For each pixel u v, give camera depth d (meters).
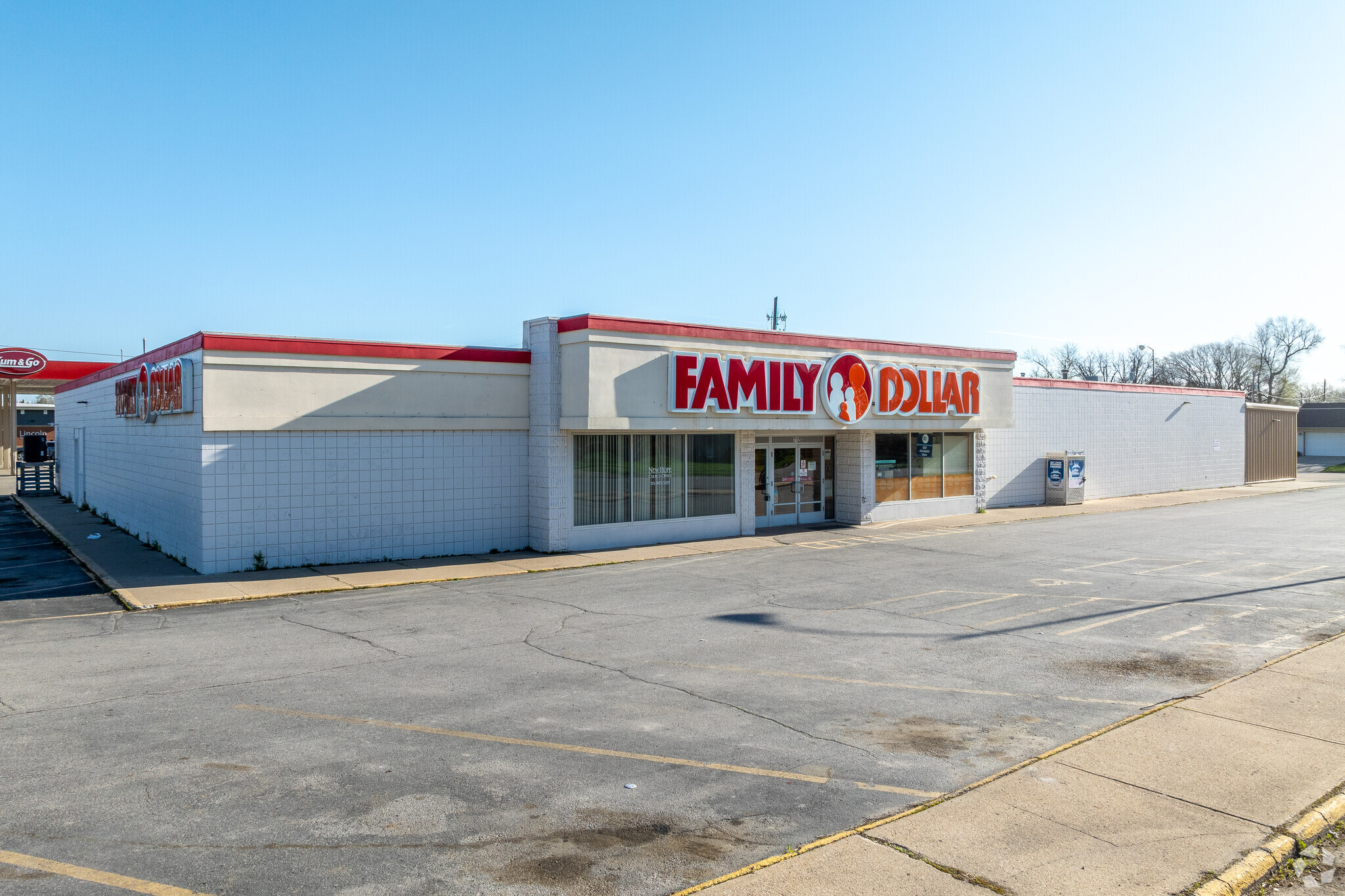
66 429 32.88
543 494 18.81
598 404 17.86
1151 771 6.60
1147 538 21.08
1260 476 40.47
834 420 21.72
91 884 5.00
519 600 13.74
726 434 21.56
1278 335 88.44
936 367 24.05
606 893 4.92
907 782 6.51
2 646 10.74
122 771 6.69
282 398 16.30
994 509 28.11
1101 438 32.28
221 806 6.06
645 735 7.54
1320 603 13.13
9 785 6.41
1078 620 12.07
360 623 12.09
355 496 17.17
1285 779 6.46
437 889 4.96
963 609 12.88
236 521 15.95
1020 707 8.30
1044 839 5.53
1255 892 5.09
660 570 16.62
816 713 8.14
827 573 16.25
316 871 5.16
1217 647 10.55
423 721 7.90
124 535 21.89
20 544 20.83
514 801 6.17
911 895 4.85
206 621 12.23
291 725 7.78
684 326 19.17
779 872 5.12
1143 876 5.06
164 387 17.83
